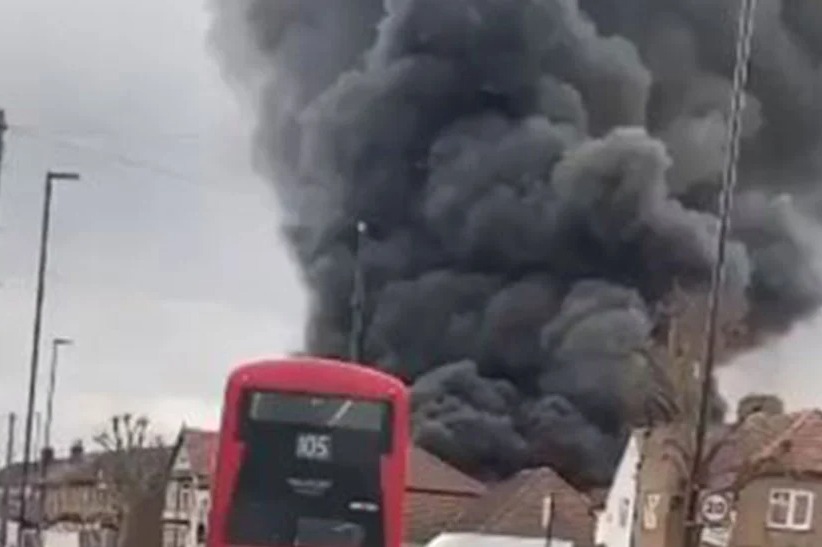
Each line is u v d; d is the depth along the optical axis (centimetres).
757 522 4634
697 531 2711
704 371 2666
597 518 5456
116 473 7656
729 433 4791
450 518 5822
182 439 7731
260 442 2119
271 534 2092
